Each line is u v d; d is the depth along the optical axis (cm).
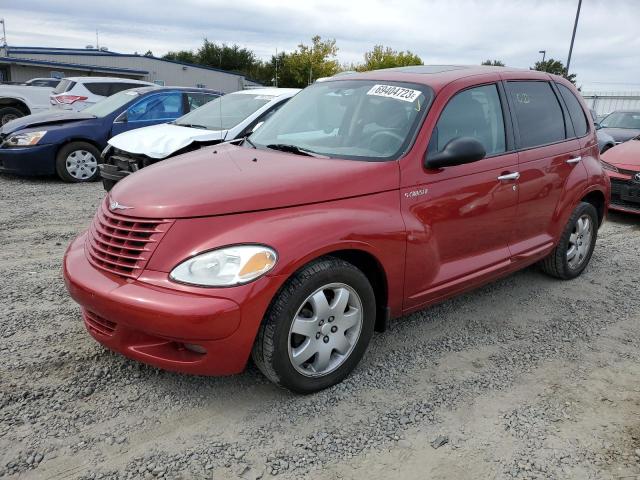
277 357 285
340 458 263
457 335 395
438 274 363
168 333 263
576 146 481
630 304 463
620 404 314
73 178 930
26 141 890
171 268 271
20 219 668
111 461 256
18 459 254
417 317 422
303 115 418
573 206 477
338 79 443
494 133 404
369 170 326
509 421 294
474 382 332
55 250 550
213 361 275
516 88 434
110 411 292
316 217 296
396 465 259
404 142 348
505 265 414
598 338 398
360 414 297
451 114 373
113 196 317
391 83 396
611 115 1413
